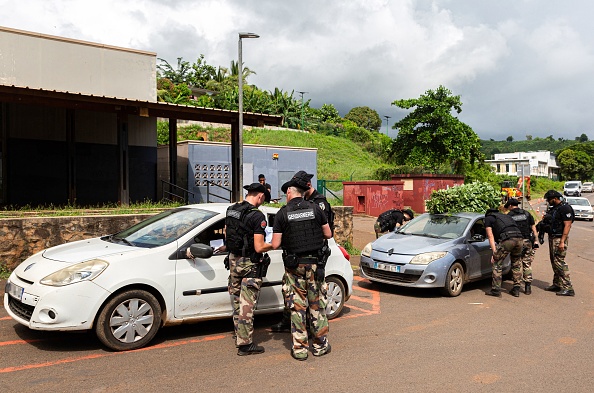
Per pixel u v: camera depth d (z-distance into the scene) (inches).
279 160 917.8
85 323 195.2
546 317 286.2
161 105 542.3
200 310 222.1
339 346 223.1
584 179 3826.3
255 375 184.2
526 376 190.2
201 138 1536.7
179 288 216.1
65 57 611.5
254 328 251.4
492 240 342.0
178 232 228.2
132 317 206.7
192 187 813.9
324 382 179.2
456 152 1304.1
